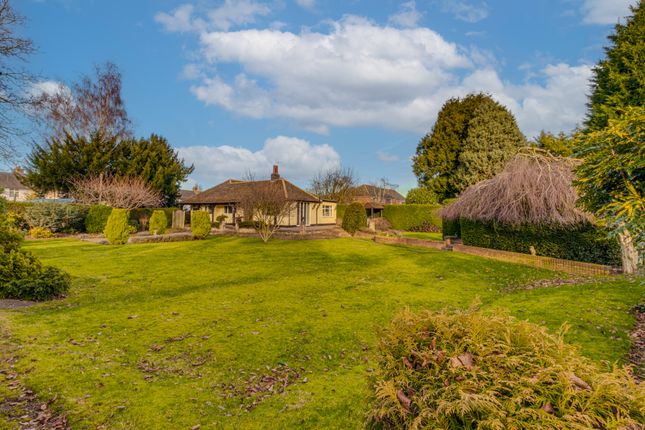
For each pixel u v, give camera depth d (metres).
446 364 2.01
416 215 35.84
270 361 5.50
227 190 38.59
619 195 5.14
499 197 16.02
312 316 7.64
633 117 4.89
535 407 1.74
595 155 5.51
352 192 51.00
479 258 15.51
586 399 1.75
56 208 25.47
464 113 38.19
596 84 22.20
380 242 23.47
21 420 3.75
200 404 4.23
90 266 13.36
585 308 7.36
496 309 2.49
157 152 38.06
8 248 9.29
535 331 2.17
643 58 19.28
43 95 17.88
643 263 5.38
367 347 6.06
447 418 1.84
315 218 39.41
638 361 4.93
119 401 4.22
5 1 15.41
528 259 14.27
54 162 31.70
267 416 3.98
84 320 7.15
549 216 14.12
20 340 5.94
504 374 1.88
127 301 8.68
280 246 19.88
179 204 41.00
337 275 12.16
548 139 30.58
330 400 4.32
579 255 13.98
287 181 38.34
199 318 7.43
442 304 8.66
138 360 5.41
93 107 34.19
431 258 15.22
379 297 9.29
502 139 32.50
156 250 17.97
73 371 4.92
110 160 34.19
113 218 20.25
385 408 2.05
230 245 20.22
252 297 9.20
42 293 8.58
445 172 38.59
